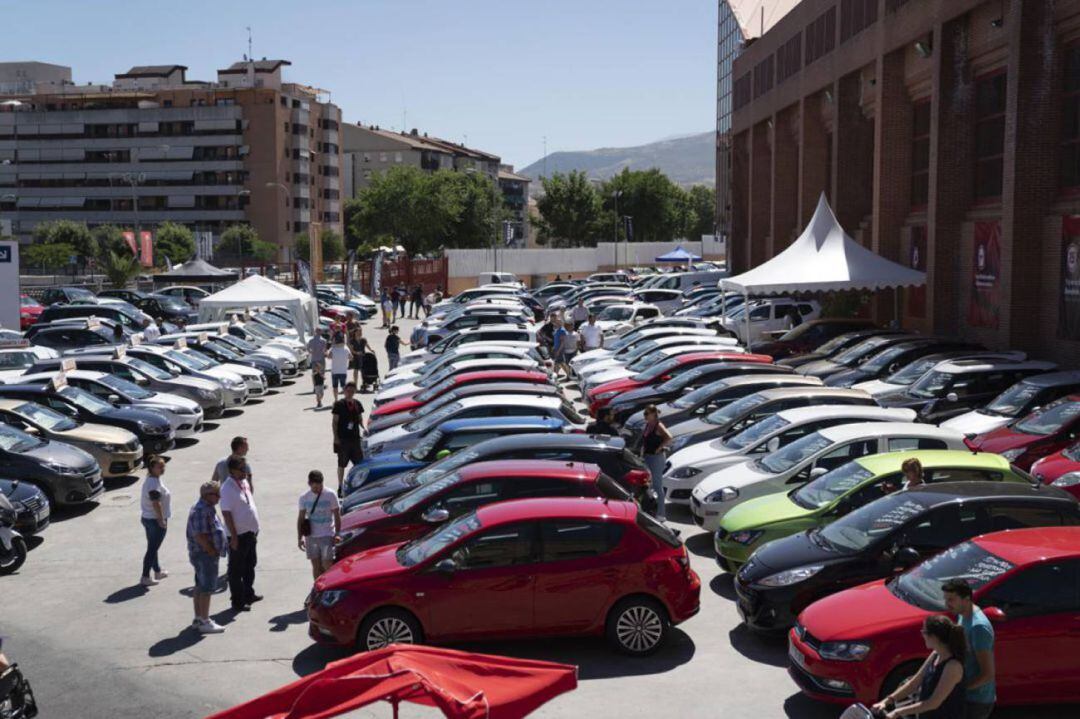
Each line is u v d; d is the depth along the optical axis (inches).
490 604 404.5
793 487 530.0
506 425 626.2
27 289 2353.6
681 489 607.5
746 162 2181.3
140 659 423.8
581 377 1087.0
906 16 1224.2
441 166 6338.6
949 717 265.6
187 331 1347.2
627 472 549.0
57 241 4020.7
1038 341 976.9
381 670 226.7
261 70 4968.0
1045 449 612.7
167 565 563.5
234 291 1428.4
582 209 4667.8
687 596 413.7
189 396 1011.3
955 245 1136.2
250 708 220.5
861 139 1496.1
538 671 232.8
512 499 471.8
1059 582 340.5
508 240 3275.1
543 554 407.5
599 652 416.8
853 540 414.9
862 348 967.0
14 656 430.3
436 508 477.1
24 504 594.9
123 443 758.5
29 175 5044.3
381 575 406.6
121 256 3255.4
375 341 1800.0
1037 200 962.1
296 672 407.5
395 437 683.4
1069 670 335.9
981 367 774.5
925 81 1242.0
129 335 1504.7
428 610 402.9
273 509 671.1
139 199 4945.9
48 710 375.6
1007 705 347.6
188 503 700.0
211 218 4869.6
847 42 1454.2
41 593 516.1
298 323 1460.4
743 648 421.1
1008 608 337.7
